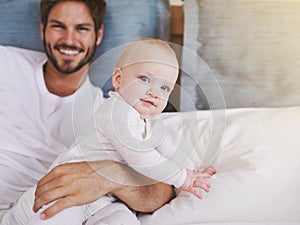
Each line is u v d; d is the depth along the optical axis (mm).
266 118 1251
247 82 1506
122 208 1038
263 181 1055
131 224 993
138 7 1572
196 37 1556
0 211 1276
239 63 1512
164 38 1611
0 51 1541
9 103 1489
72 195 1017
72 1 1527
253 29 1514
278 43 1498
